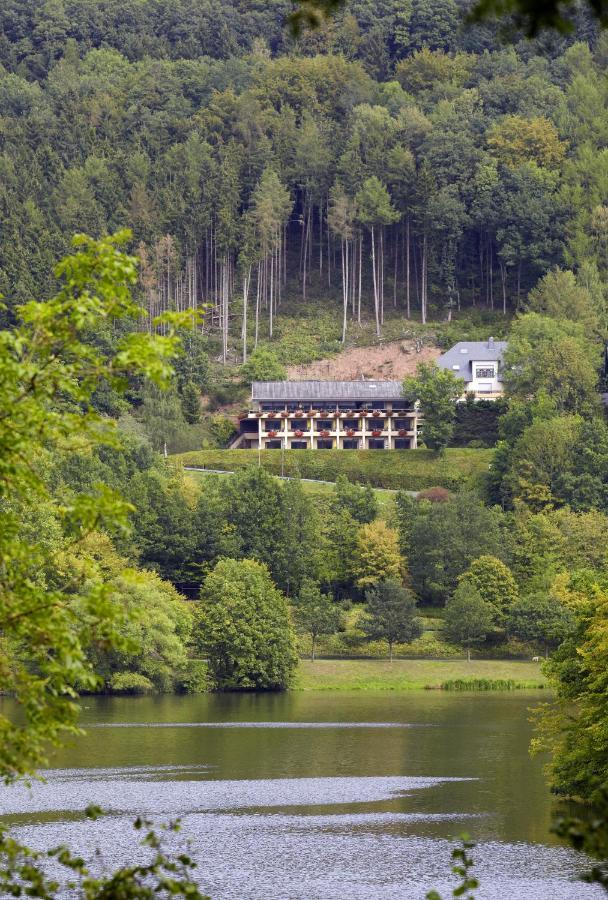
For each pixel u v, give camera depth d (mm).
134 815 151875
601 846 40375
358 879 120312
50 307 50469
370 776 178500
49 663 50625
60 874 120125
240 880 120250
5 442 49031
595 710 149375
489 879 120250
